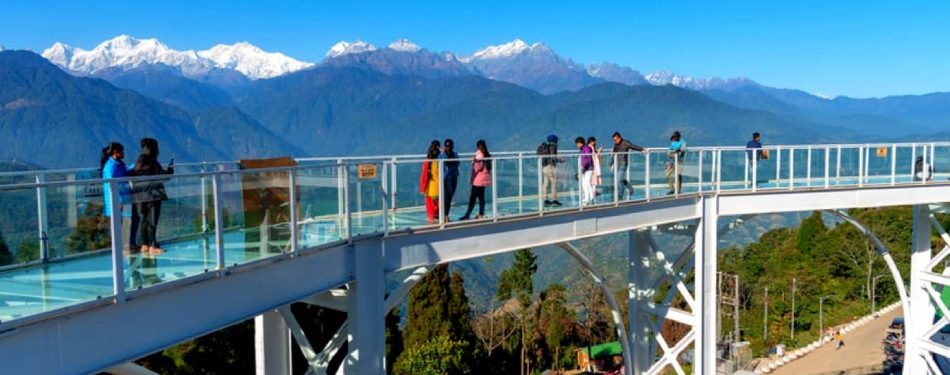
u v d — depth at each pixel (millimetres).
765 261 62844
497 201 14125
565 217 15383
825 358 43438
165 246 8289
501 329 46938
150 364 24328
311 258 10539
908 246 58625
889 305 54500
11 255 7199
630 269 21094
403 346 40469
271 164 12156
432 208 13062
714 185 19234
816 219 62375
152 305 7934
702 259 18828
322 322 28047
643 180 17422
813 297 54531
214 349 25797
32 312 6867
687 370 42656
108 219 7602
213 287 8727
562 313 51531
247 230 9352
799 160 20359
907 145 21375
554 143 15484
